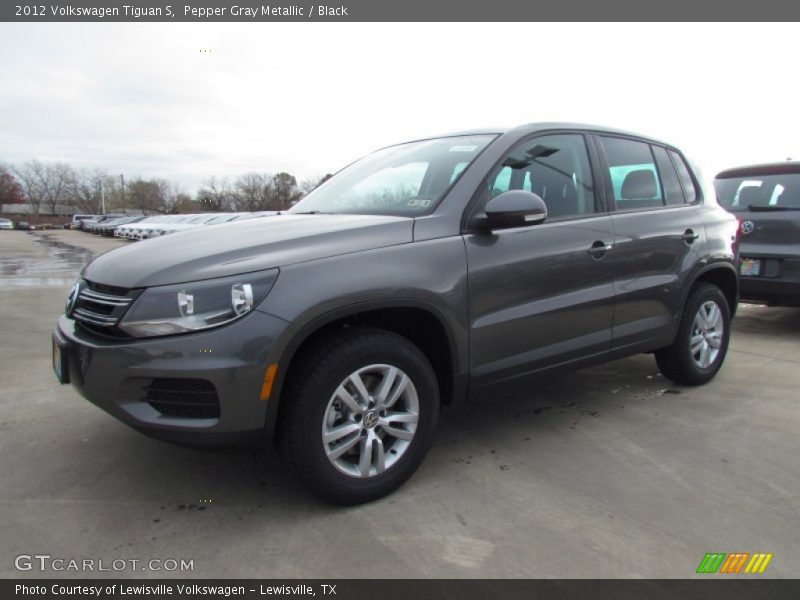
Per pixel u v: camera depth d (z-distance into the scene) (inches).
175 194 3998.5
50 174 3991.1
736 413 145.9
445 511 99.6
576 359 130.3
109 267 100.9
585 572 83.4
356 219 111.0
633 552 88.0
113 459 119.6
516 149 124.3
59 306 308.3
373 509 100.3
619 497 104.3
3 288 384.5
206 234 110.1
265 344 88.1
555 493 105.7
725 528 94.5
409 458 105.3
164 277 90.3
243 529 94.4
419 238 106.0
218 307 87.7
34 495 105.4
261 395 89.0
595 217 133.0
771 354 202.7
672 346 157.2
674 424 138.7
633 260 138.9
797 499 103.7
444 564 85.4
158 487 108.1
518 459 119.8
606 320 134.3
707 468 115.8
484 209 113.9
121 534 93.3
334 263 95.7
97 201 4057.6
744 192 238.5
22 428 135.6
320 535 92.7
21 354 202.5
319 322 92.4
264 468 115.3
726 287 173.8
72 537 92.5
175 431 88.8
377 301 97.3
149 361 87.4
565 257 124.1
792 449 124.6
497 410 148.3
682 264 151.7
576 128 138.5
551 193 128.1
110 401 91.3
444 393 113.3
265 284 90.0
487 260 111.8
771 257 221.5
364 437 100.3
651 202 150.6
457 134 137.0
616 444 127.3
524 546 89.6
